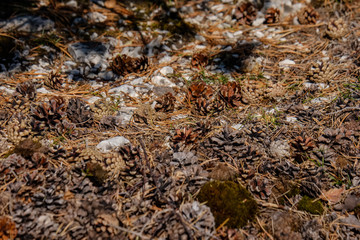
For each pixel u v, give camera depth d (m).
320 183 2.56
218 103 3.29
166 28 4.62
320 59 4.11
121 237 2.10
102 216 2.17
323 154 2.81
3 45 3.71
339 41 4.41
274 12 4.84
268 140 2.92
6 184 2.38
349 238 2.28
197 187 2.52
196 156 2.69
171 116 3.31
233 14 5.01
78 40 4.25
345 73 3.82
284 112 3.35
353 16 4.96
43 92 3.42
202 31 4.72
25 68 3.71
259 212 2.44
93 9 4.73
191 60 4.05
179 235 2.12
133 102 3.46
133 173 2.50
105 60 4.03
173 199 2.33
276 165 2.71
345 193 2.56
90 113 3.10
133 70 3.88
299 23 4.89
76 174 2.47
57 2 4.66
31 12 4.37
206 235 2.14
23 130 2.74
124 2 4.96
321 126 3.14
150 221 2.22
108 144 2.82
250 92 3.43
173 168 2.59
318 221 2.38
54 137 2.88
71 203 2.28
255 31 4.76
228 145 2.80
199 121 3.16
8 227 2.04
